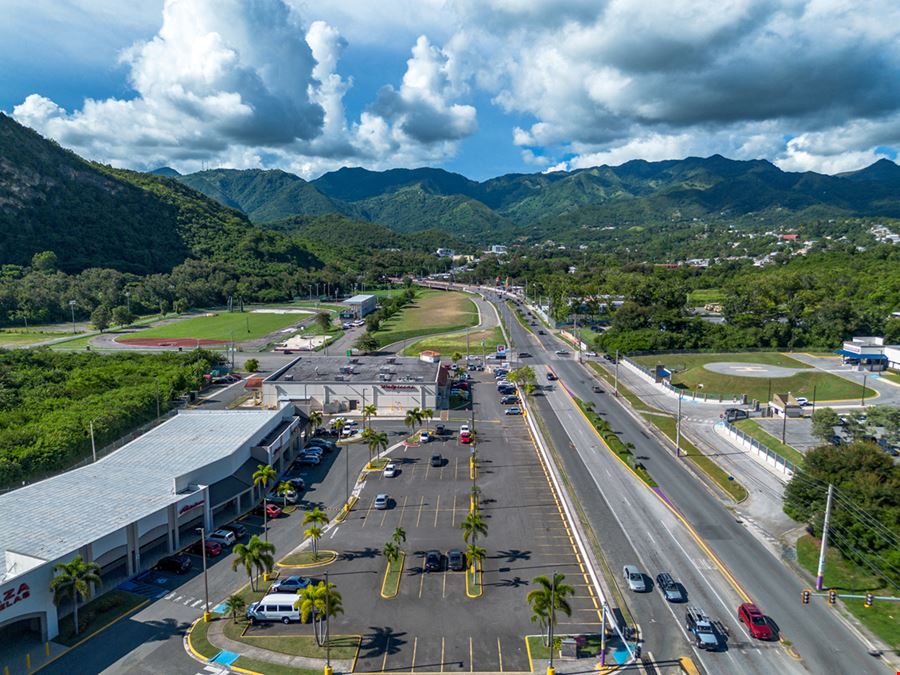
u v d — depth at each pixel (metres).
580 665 63.69
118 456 103.44
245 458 108.00
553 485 111.81
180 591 78.25
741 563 84.25
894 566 75.19
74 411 139.88
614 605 74.06
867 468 89.25
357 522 97.44
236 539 91.94
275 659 64.81
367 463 123.81
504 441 137.12
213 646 67.06
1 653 65.81
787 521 96.75
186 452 104.25
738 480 113.44
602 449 130.75
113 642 67.75
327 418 156.38
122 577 80.56
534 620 65.06
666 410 161.25
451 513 100.50
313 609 64.19
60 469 116.94
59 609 70.62
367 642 67.50
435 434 141.88
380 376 169.25
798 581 79.94
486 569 82.88
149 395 155.50
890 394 168.50
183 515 88.56
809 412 152.12
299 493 109.31
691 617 69.44
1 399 151.12
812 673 62.53
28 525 78.25
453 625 70.50
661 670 63.00
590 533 92.69
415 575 81.38
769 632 67.62
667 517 98.38
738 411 152.12
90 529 77.31
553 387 186.50
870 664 63.88
